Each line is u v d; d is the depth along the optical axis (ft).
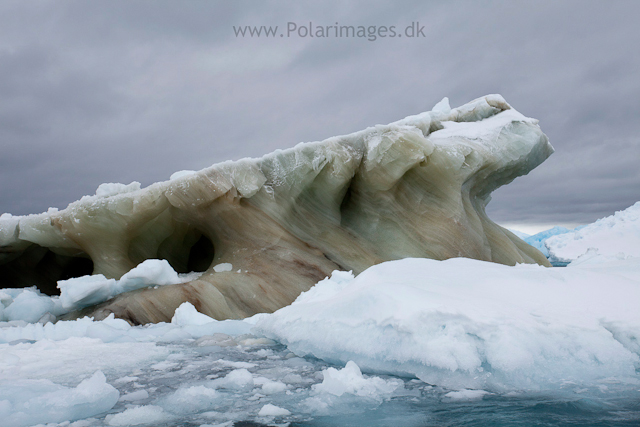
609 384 8.22
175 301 19.13
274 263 22.26
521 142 29.66
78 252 27.40
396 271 13.71
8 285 30.09
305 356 11.48
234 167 23.53
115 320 16.47
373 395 8.04
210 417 7.10
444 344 8.92
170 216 24.82
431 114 31.99
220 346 12.88
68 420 7.10
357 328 10.41
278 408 7.33
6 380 9.01
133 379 9.29
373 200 26.81
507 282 11.82
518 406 7.34
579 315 9.87
